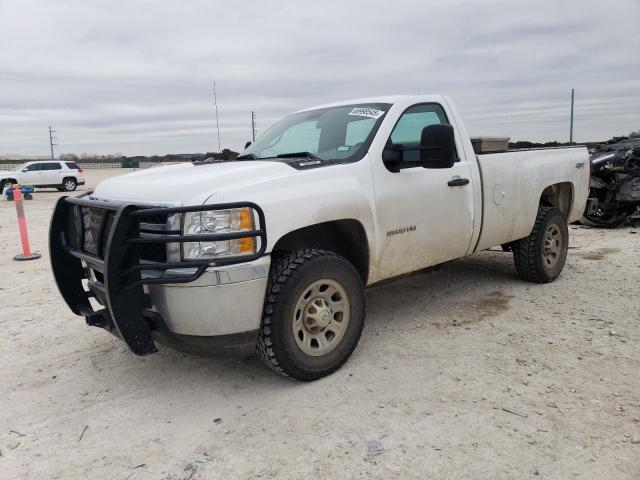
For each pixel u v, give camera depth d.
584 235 9.36
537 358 3.93
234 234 3.16
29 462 2.91
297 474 2.70
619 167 9.48
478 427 3.04
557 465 2.67
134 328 3.31
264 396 3.53
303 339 3.63
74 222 4.01
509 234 5.38
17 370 4.13
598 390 3.41
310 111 5.12
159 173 4.09
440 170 4.59
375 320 4.93
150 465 2.84
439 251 4.70
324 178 3.76
